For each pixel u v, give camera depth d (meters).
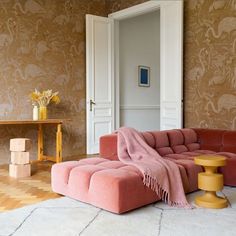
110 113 6.02
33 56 5.11
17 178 3.97
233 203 2.96
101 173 2.79
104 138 3.69
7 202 3.00
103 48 5.88
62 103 5.51
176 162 3.35
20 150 4.04
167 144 3.93
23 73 5.00
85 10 5.82
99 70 5.82
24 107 5.02
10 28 4.84
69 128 5.63
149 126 7.26
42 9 5.20
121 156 3.30
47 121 4.61
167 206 2.88
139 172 2.84
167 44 5.07
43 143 5.32
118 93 6.27
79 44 5.73
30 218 2.56
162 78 5.18
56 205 2.88
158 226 2.40
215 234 2.25
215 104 4.71
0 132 4.79
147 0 5.52
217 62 4.66
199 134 4.36
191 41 4.96
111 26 6.01
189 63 5.00
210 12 4.72
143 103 7.09
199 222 2.48
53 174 3.23
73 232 2.29
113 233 2.28
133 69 6.84
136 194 2.74
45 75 5.27
